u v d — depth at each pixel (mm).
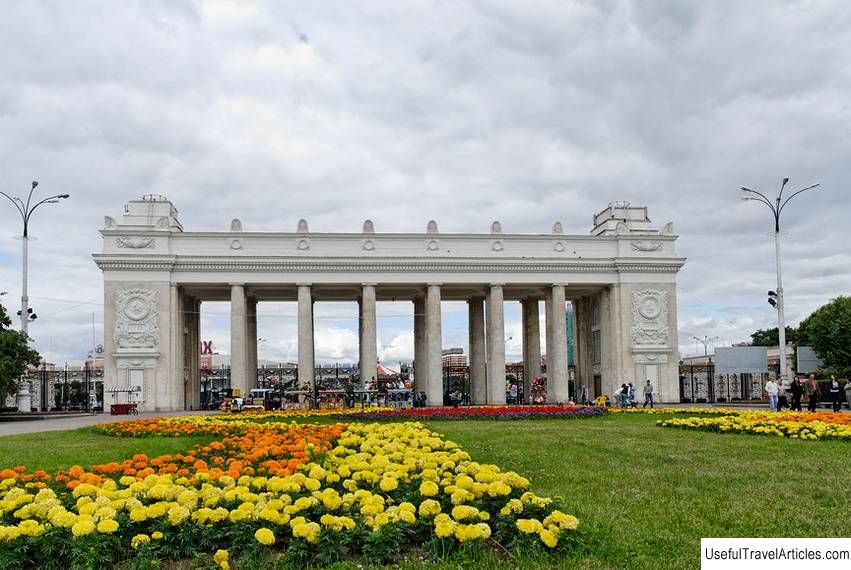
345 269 68188
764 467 19031
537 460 20594
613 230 74750
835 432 26781
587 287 74062
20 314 58094
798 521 12844
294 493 12789
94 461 21703
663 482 16703
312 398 60875
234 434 29516
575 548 10836
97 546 10242
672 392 71062
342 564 10172
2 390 55094
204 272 66625
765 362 61531
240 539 10766
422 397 67188
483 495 12156
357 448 22078
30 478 15695
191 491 11953
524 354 80688
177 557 10562
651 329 71375
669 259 71875
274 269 67438
